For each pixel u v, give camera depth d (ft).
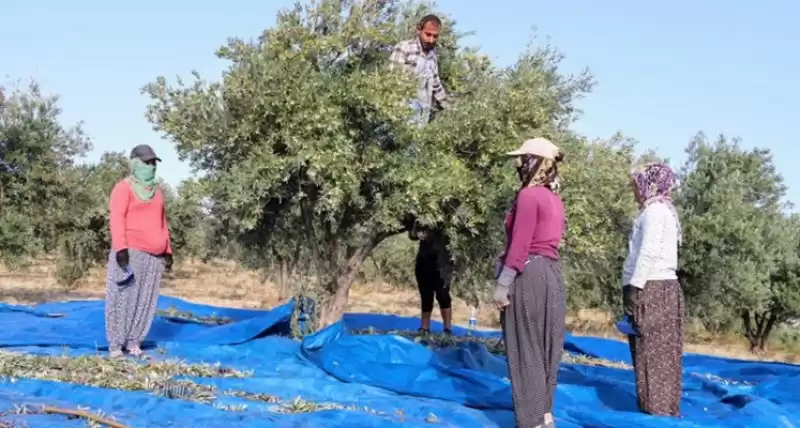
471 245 27.07
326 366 23.95
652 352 20.40
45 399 17.48
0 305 37.88
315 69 26.61
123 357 23.62
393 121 24.95
